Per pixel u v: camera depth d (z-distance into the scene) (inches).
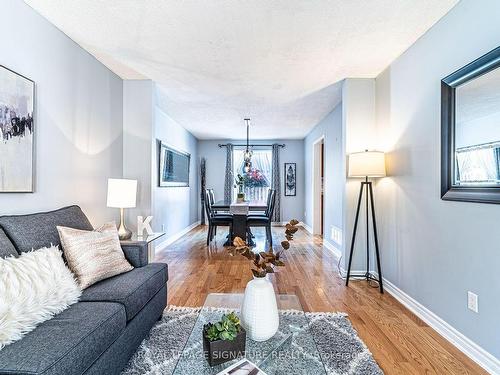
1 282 48.9
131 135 138.1
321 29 91.6
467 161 74.6
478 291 71.3
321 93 154.3
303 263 158.1
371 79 133.0
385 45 102.3
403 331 85.4
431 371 67.1
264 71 125.0
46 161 88.0
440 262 86.0
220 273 138.6
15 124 75.4
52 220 76.6
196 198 303.6
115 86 130.2
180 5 79.7
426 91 93.7
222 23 88.3
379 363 69.9
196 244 207.2
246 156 251.4
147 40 99.3
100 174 118.8
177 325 85.9
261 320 55.4
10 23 74.7
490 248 67.8
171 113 197.8
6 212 73.8
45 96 87.4
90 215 112.1
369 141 133.0
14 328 45.5
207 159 311.7
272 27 90.4
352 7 80.4
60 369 41.8
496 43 66.6
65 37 96.3
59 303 56.1
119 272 77.7
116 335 57.8
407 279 104.3
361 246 133.6
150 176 137.3
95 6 80.7
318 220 254.7
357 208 126.0
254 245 202.5
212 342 49.3
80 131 105.3
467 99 74.8
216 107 181.9
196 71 125.6
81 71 105.3
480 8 71.2
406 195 105.9
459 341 77.1
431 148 91.0
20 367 39.6
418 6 80.1
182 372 48.1
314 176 255.1
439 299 86.0
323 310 98.8
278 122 225.3
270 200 204.5
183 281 127.0
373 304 104.5
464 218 76.1
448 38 82.8
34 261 58.2
